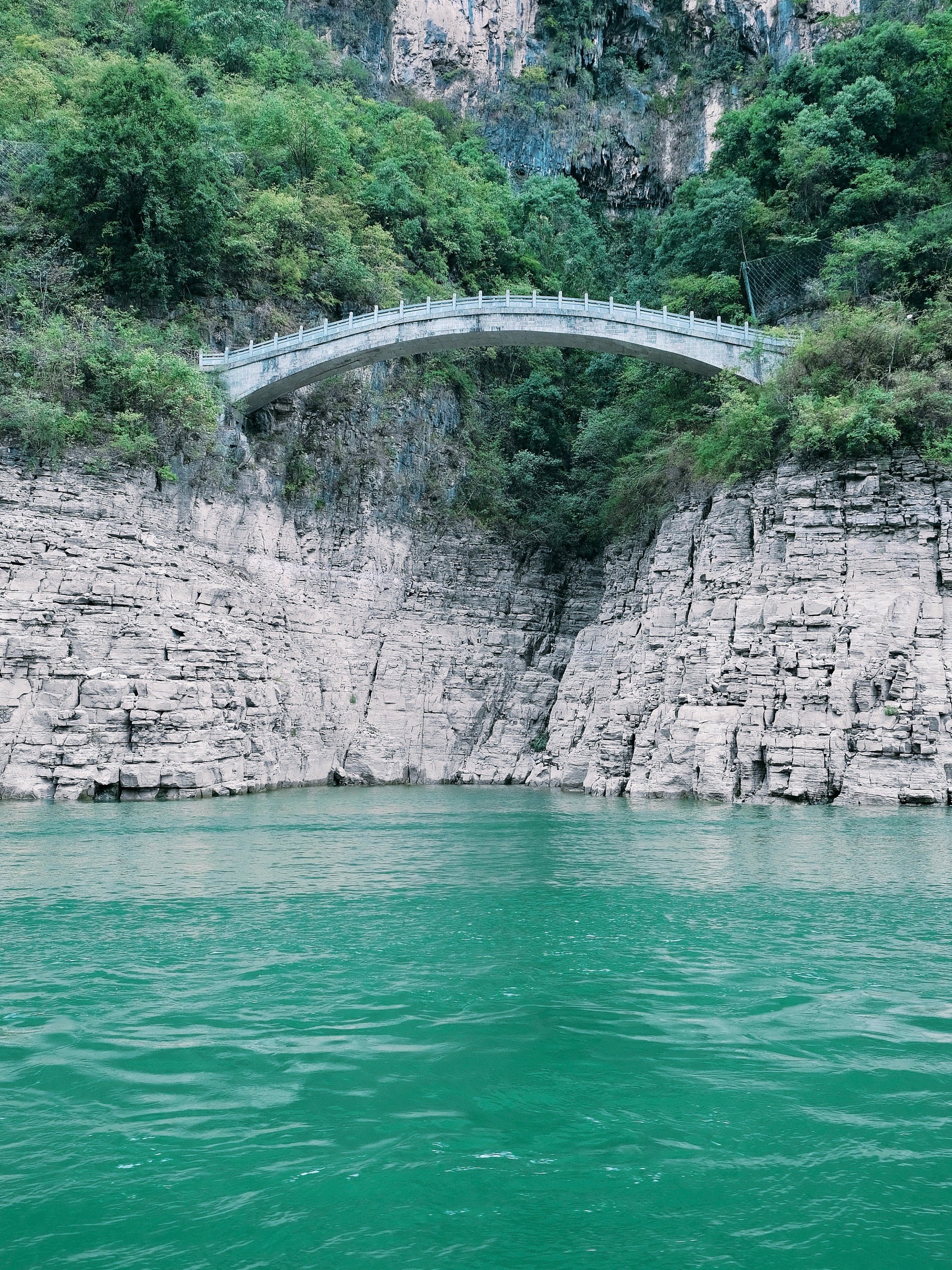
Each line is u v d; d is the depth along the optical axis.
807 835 22.23
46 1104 6.41
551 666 49.62
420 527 49.16
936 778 29.19
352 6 78.56
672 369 45.84
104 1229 4.86
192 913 12.67
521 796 36.16
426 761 45.25
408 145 60.50
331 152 51.81
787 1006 8.77
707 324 41.19
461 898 13.98
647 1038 7.84
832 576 32.88
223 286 43.06
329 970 9.88
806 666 31.84
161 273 39.66
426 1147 5.85
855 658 31.16
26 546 30.77
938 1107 6.53
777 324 45.47
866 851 19.47
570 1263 4.59
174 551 35.47
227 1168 5.55
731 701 33.16
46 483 32.38
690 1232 4.91
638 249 77.12
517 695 48.28
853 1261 4.62
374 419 47.56
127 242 39.62
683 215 50.75
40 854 17.98
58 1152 5.73
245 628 36.97
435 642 47.25
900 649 30.81
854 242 39.62
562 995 9.06
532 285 59.91
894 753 29.86
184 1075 6.94
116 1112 6.30
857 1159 5.75
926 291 39.53
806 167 45.41
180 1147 5.81
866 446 33.66
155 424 36.50
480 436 53.34
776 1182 5.46
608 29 84.62
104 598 31.25
